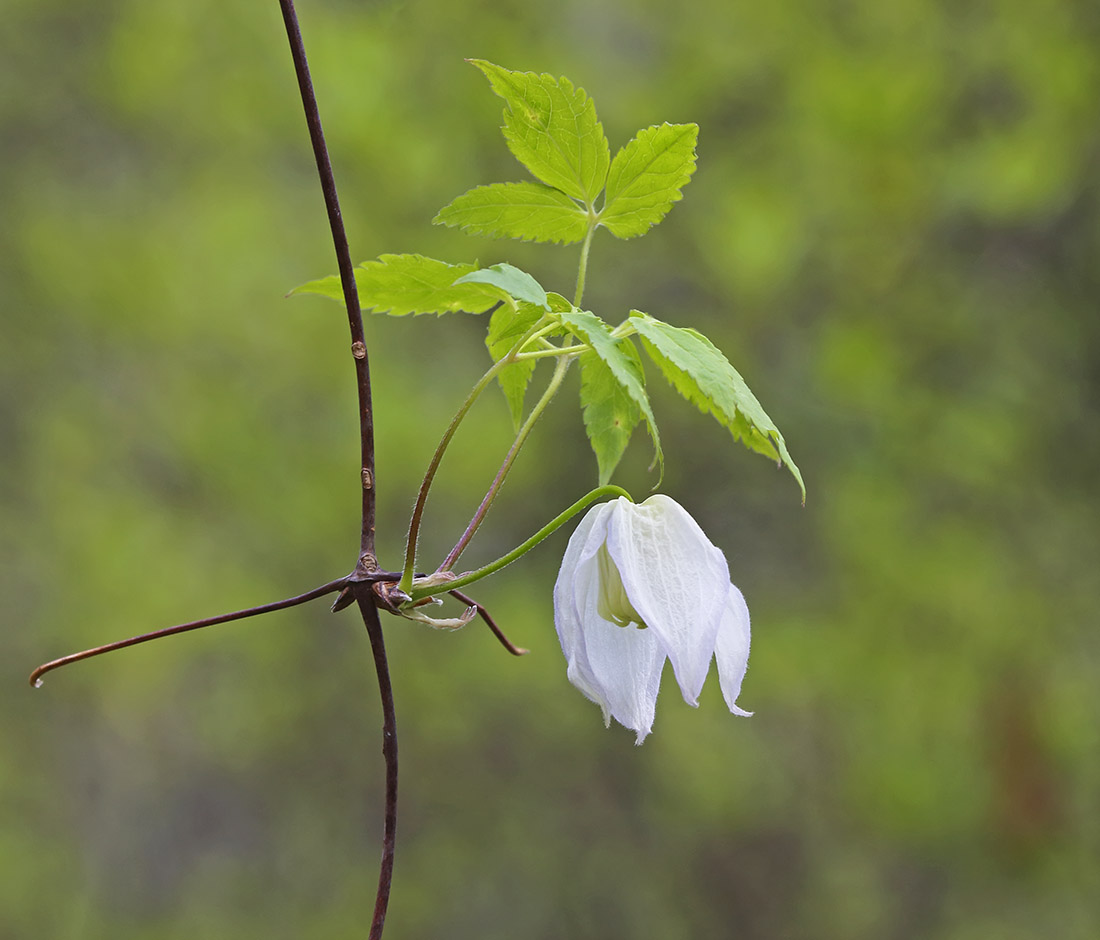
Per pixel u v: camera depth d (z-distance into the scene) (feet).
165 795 35.78
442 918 35.42
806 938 34.63
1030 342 29.81
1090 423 29.66
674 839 35.42
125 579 30.07
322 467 29.78
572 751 34.68
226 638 30.73
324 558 31.35
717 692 33.09
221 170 31.22
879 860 35.06
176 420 30.35
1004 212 28.25
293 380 30.25
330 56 29.19
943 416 29.63
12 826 32.96
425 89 30.37
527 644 31.30
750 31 29.63
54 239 30.17
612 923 35.19
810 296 30.96
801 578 31.89
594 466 31.78
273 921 35.09
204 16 29.50
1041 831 30.55
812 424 30.09
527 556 31.96
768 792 33.99
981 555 29.53
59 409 31.48
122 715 34.12
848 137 28.37
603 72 30.68
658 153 7.51
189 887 35.42
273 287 29.94
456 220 7.60
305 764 34.86
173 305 29.89
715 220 29.43
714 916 35.14
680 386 7.01
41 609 31.27
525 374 7.71
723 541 31.86
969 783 30.71
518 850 35.40
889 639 30.40
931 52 28.71
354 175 30.17
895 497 29.71
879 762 31.09
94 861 35.06
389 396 29.55
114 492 31.27
